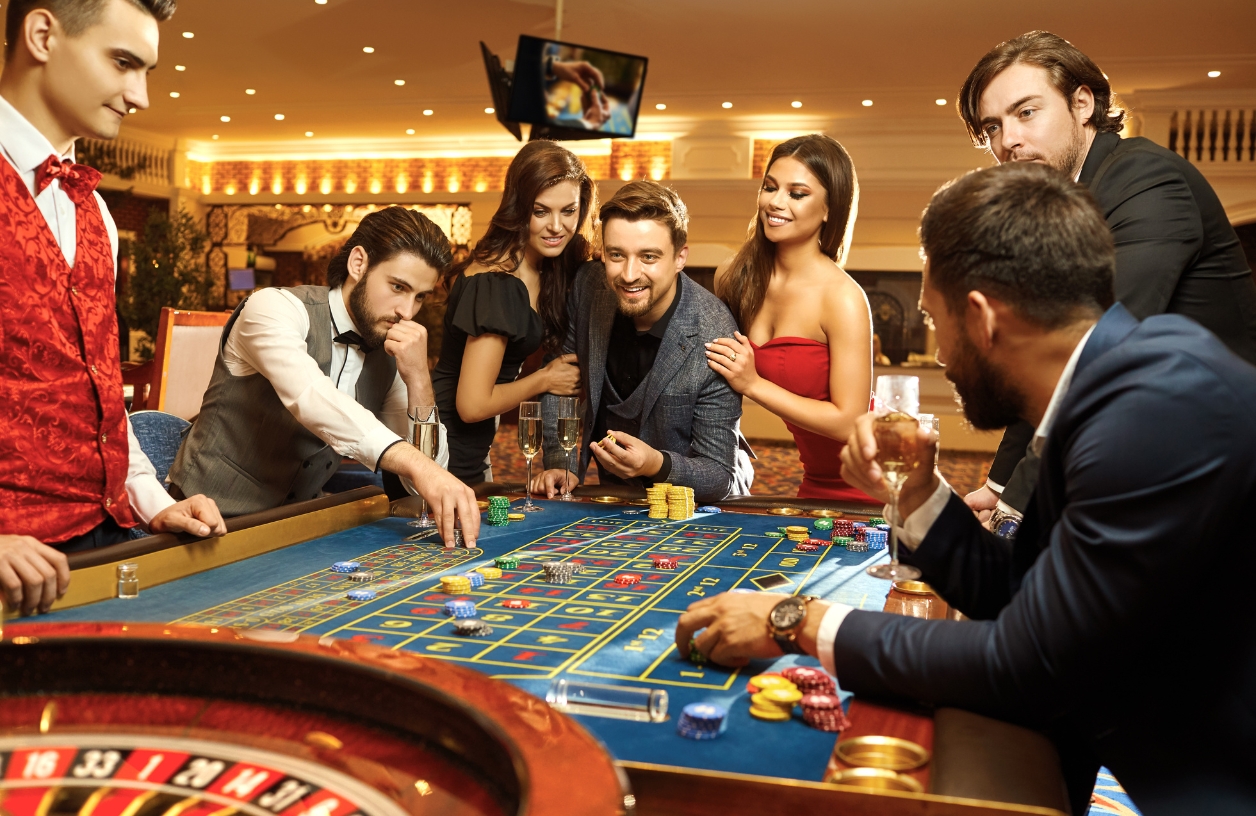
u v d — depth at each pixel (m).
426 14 9.16
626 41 9.82
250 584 1.71
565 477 2.81
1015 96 2.42
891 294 12.90
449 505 2.06
